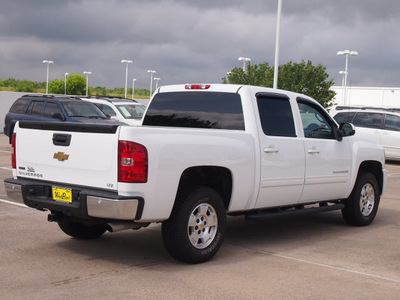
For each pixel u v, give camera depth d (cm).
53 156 603
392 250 707
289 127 731
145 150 547
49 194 606
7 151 1931
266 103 709
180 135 584
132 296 495
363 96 5328
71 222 686
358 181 848
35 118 1720
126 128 542
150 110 780
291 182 720
